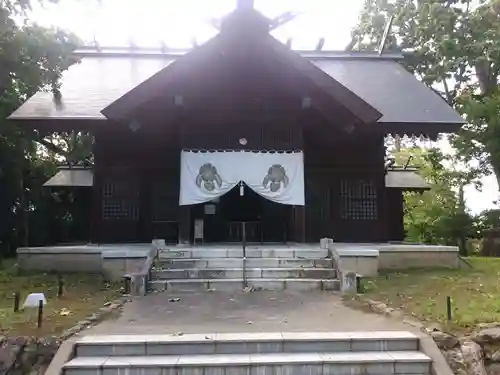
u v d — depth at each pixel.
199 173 13.09
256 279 10.28
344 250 11.23
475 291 9.27
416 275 11.58
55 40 13.59
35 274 11.87
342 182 15.13
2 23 11.82
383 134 14.93
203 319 7.38
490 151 20.58
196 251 11.50
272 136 13.47
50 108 14.12
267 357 5.87
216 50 12.44
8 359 5.90
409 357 5.83
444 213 28.11
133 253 11.09
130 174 14.99
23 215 22.66
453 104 23.39
